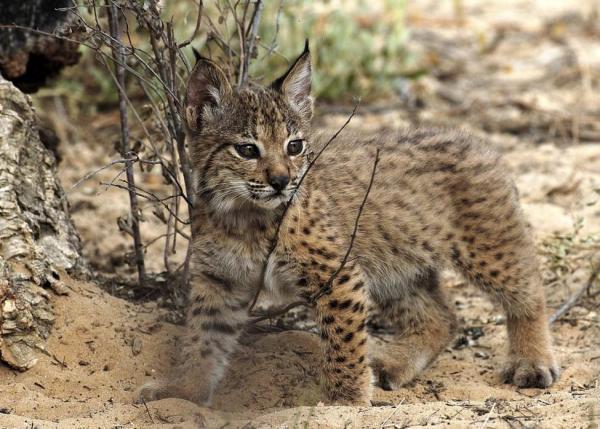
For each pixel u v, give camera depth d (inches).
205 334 410.9
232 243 402.0
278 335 445.7
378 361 437.1
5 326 381.1
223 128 398.0
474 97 802.2
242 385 409.1
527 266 449.1
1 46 474.6
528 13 1050.1
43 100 722.8
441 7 1066.7
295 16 712.4
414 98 791.7
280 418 348.8
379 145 450.0
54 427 337.4
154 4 415.5
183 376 396.2
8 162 414.3
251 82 482.6
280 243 395.5
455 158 451.2
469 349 473.7
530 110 773.3
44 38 482.9
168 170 432.5
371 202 430.3
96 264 536.4
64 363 392.8
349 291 394.9
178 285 462.3
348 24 781.3
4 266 387.2
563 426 329.1
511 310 448.5
